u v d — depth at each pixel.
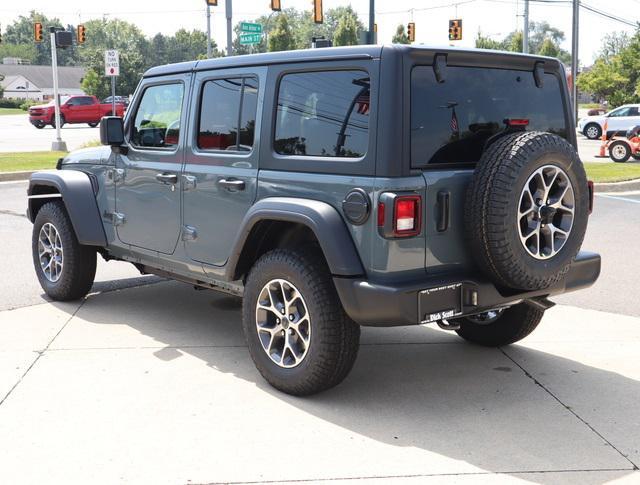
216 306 6.45
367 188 3.90
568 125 4.75
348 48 4.06
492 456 3.68
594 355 5.21
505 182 3.83
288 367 4.36
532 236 4.00
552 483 3.41
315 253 4.28
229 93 4.79
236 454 3.68
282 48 65.62
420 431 3.96
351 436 3.89
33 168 16.80
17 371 4.80
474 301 4.07
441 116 4.05
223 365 4.95
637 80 48.81
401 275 3.94
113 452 3.70
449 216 4.02
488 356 5.20
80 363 4.96
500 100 4.35
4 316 6.07
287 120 4.40
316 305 4.12
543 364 5.03
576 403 4.36
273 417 4.12
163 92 5.35
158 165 5.31
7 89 115.25
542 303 4.53
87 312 6.21
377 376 4.79
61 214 6.23
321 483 3.39
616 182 15.30
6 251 8.62
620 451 3.74
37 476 3.46
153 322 5.93
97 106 40.78
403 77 3.87
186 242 5.14
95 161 6.00
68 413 4.15
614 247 8.97
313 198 4.18
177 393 4.45
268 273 4.36
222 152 4.80
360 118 3.99
